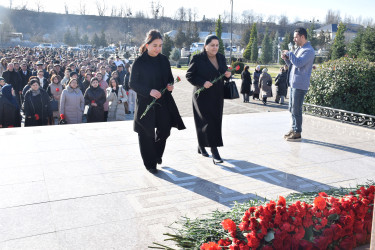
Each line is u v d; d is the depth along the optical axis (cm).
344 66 799
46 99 757
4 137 598
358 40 2323
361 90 787
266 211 219
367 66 790
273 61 5756
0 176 412
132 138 599
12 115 727
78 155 497
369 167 460
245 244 214
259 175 424
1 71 1474
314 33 6234
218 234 241
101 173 425
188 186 387
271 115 843
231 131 665
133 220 307
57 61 1961
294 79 580
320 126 722
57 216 314
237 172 434
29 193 364
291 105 598
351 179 414
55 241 273
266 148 548
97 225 298
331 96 808
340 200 246
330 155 512
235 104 1481
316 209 230
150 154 425
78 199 350
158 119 430
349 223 231
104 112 917
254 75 1616
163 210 327
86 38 8888
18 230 289
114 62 2272
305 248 220
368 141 598
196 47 5891
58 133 633
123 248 264
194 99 475
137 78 418
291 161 481
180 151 525
